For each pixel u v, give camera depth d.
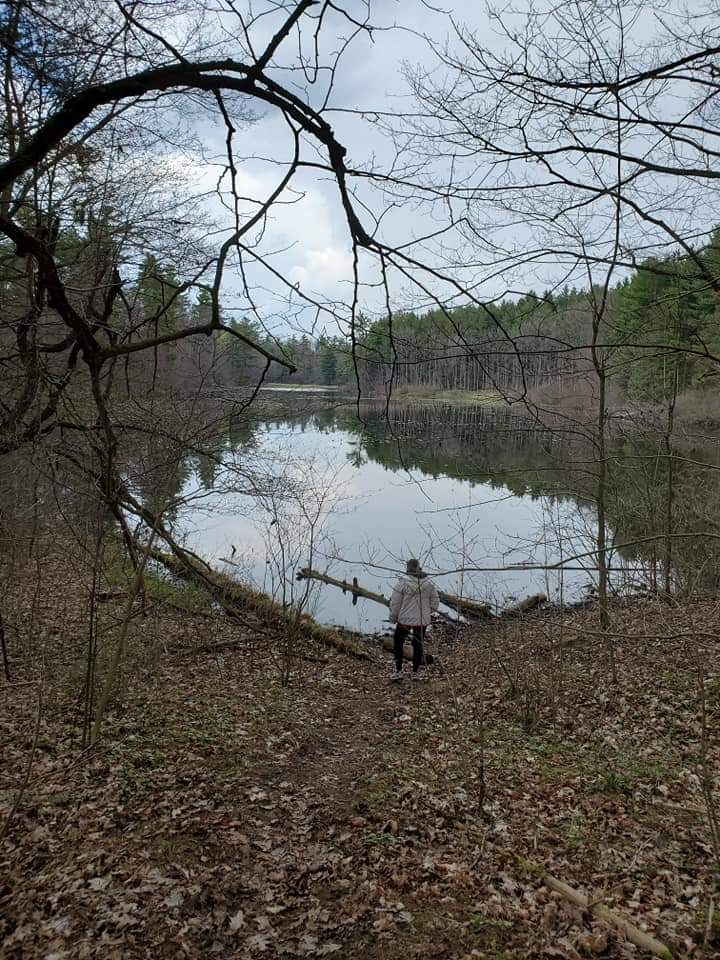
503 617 10.18
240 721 7.93
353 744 7.85
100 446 6.35
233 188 2.70
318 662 11.01
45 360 7.07
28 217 6.48
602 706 8.28
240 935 4.19
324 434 23.11
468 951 3.97
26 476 7.41
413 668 10.56
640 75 2.61
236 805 5.82
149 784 6.04
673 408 11.48
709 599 10.62
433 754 7.26
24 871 4.64
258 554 15.95
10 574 8.40
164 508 7.71
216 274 2.57
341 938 4.18
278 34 2.33
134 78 2.38
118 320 7.47
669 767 6.49
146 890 4.46
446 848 5.20
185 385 7.97
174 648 10.59
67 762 6.34
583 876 4.75
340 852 5.15
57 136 2.45
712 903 4.15
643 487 11.88
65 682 8.34
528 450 12.84
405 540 16.09
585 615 11.77
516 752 7.23
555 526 10.40
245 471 9.28
